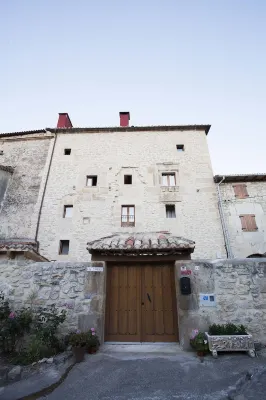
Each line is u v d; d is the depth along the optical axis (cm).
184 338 468
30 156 1423
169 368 379
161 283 540
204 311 485
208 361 403
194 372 365
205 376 352
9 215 1221
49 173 1347
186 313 485
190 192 1261
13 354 435
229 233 1151
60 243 1155
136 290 536
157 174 1329
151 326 510
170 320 512
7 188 1306
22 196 1273
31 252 545
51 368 387
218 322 475
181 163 1359
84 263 535
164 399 296
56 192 1280
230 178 1269
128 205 1240
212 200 1234
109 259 541
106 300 530
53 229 1175
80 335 442
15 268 529
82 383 341
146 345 486
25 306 498
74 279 520
